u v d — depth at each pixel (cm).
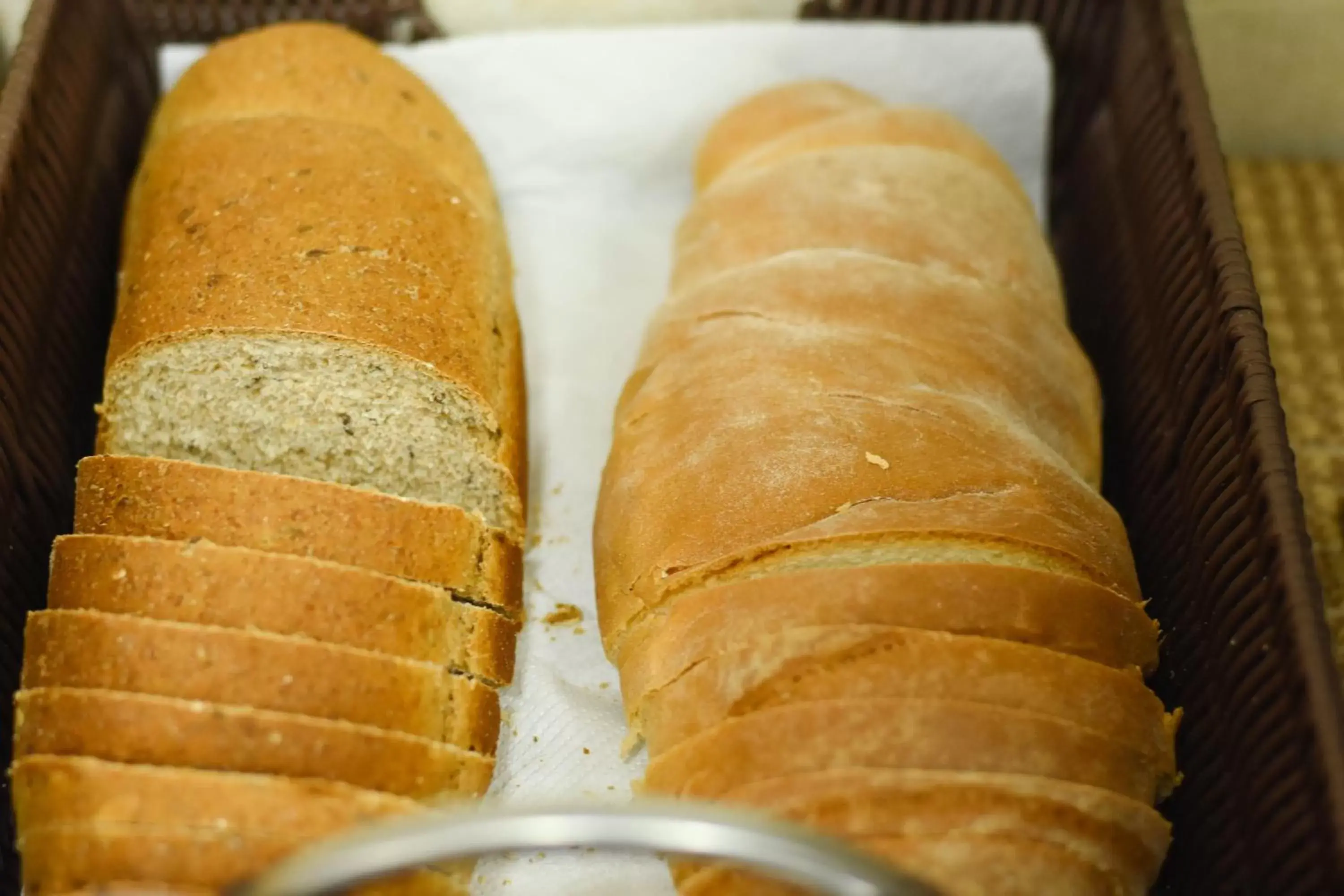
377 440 47
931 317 47
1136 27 54
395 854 33
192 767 40
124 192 55
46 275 49
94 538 42
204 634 40
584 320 55
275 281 46
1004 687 40
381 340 46
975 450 44
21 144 48
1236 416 43
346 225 48
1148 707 41
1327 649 39
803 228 50
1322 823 37
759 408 45
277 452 48
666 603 43
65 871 39
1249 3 57
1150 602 47
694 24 57
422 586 43
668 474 45
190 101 53
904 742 39
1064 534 43
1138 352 50
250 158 49
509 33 57
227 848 39
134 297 48
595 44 56
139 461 43
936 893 33
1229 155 62
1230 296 45
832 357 46
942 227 50
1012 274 50
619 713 47
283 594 41
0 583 44
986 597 41
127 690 40
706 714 41
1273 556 40
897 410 45
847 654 40
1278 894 39
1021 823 39
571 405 53
